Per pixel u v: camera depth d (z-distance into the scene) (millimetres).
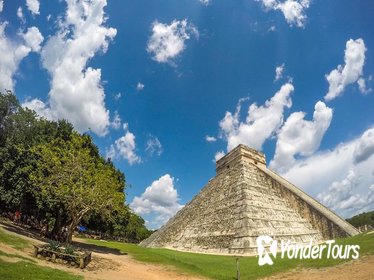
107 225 54531
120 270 18859
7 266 13391
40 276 12875
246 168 39406
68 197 24750
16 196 28766
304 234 31625
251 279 16266
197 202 46812
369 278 12734
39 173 26234
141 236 91812
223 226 32656
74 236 47500
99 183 25750
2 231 22406
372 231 23047
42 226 38438
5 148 28422
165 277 18062
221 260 23875
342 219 33625
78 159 26422
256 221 30016
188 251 34031
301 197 35312
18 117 29875
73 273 15148
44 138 30812
